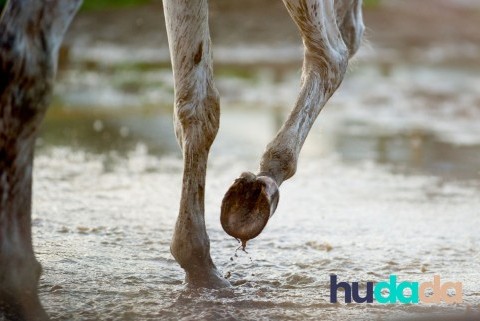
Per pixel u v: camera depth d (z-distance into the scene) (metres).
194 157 8.65
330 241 11.06
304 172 16.27
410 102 25.62
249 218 7.88
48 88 7.20
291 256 10.27
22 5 7.05
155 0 38.06
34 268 7.45
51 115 22.45
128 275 9.27
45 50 7.12
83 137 19.50
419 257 10.37
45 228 11.26
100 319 7.81
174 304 8.26
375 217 12.54
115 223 11.68
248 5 39.16
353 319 7.96
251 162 17.16
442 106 24.91
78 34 34.38
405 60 34.81
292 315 8.04
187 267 8.73
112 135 19.89
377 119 23.06
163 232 11.26
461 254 10.55
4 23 7.08
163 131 20.66
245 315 7.98
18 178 7.27
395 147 19.03
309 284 9.10
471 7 43.88
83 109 23.56
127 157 17.27
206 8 8.63
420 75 31.05
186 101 8.62
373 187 14.89
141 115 22.92
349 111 24.34
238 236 7.88
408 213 12.84
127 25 35.50
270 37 36.66
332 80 9.42
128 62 31.41
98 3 37.22
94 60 31.45
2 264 7.26
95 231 11.17
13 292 7.30
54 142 18.72
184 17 8.54
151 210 12.60
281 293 8.77
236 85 28.42
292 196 14.06
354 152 18.47
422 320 7.89
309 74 9.34
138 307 8.16
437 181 15.49
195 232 8.69
